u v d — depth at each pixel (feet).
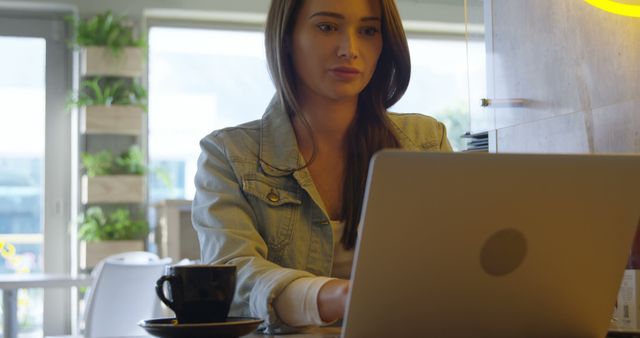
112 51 18.24
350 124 4.98
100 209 18.43
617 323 4.15
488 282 3.10
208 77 19.97
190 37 19.92
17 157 18.92
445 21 20.47
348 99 4.91
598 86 5.39
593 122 5.44
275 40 4.90
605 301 3.42
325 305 3.52
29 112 18.95
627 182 3.18
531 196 3.02
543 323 3.35
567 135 5.70
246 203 4.75
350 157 4.93
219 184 4.76
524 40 6.12
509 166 2.92
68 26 19.12
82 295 18.35
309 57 4.76
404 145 5.35
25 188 18.93
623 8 4.87
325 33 4.75
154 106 19.70
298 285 3.68
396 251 2.87
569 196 3.09
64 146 19.10
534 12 6.00
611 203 3.21
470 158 2.85
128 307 11.91
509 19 6.29
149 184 19.51
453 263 3.00
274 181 4.79
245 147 4.86
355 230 4.82
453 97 21.12
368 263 2.85
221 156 4.87
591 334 3.49
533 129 6.02
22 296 18.53
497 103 6.37
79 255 18.53
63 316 18.71
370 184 2.74
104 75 18.35
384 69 5.04
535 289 3.24
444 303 3.08
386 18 4.86
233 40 20.08
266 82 20.17
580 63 5.55
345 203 4.87
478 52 6.46
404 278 2.93
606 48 5.29
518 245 3.10
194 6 19.21
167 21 19.76
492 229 3.00
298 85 4.93
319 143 4.93
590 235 3.23
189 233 16.48
